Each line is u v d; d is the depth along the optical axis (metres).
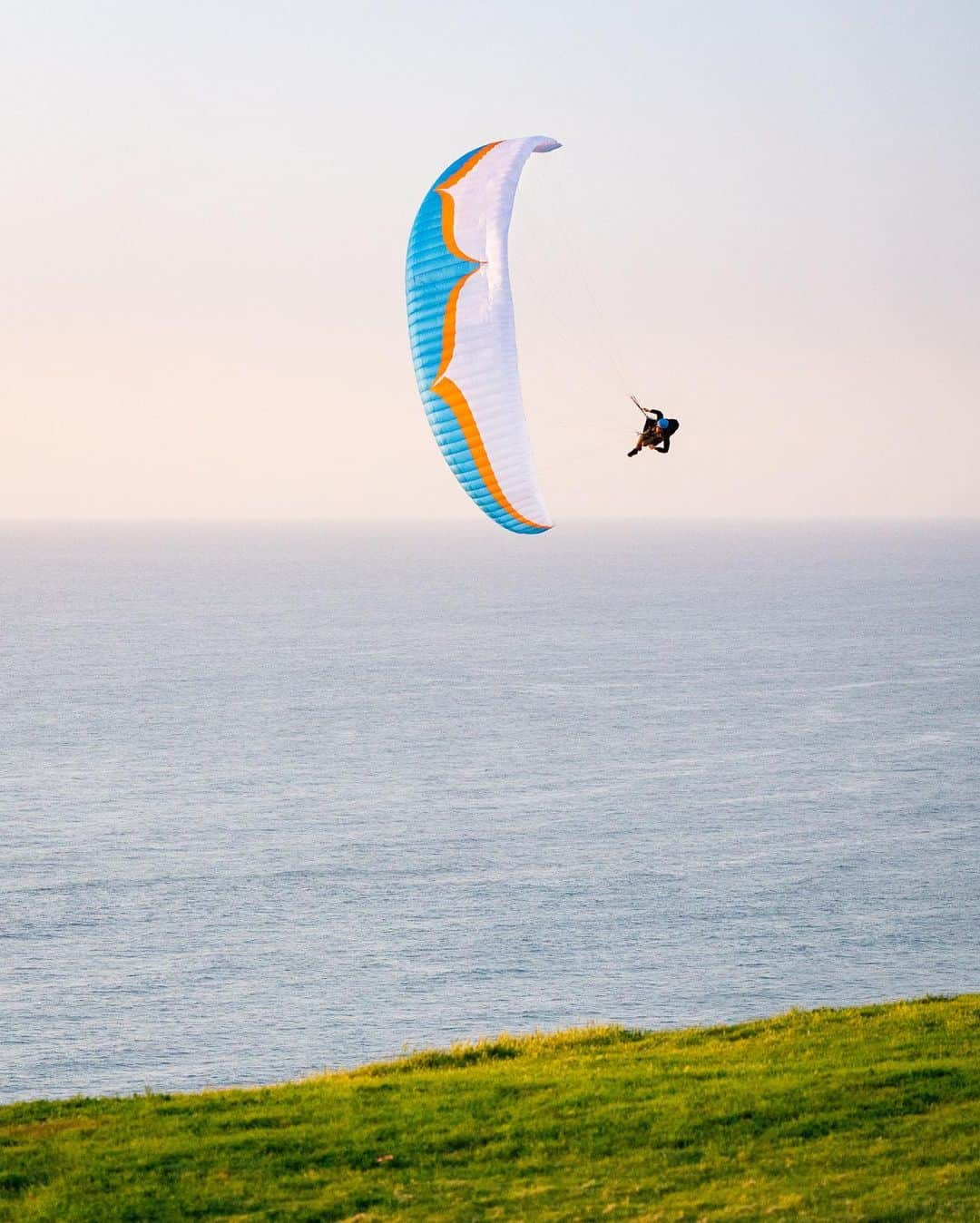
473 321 112.31
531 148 115.19
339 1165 84.12
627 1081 97.12
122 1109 95.69
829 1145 83.75
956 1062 97.12
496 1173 82.12
